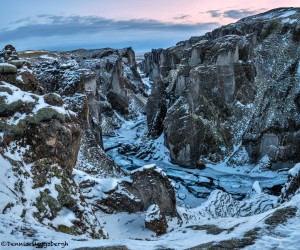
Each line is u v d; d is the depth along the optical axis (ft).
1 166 57.26
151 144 249.75
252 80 251.60
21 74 82.84
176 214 98.48
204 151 222.69
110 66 349.82
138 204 90.58
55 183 63.67
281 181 183.73
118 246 44.19
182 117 223.30
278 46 272.92
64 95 159.94
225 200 130.93
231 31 347.56
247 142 214.69
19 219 50.01
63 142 70.49
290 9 413.80
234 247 44.80
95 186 91.30
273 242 45.09
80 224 61.41
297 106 213.66
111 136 289.53
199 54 258.16
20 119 64.90
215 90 235.20
